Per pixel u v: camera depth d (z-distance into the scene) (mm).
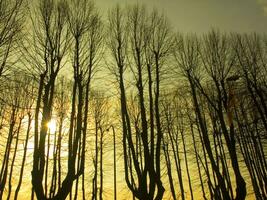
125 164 12641
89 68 12547
